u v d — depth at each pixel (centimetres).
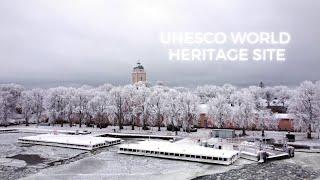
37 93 16412
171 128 13175
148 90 14525
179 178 6569
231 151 8219
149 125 14388
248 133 11819
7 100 16375
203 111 14275
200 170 7175
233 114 11938
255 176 6669
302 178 6519
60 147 10000
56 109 15262
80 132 12450
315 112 10469
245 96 12419
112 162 7975
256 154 8094
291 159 8088
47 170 7244
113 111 13900
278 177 6588
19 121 16312
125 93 14062
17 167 7519
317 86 10825
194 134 11875
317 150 8825
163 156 8388
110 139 10500
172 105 12862
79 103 14988
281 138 10250
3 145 10362
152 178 6594
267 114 11719
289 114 12525
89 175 6831
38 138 10731
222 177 6619
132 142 10825
